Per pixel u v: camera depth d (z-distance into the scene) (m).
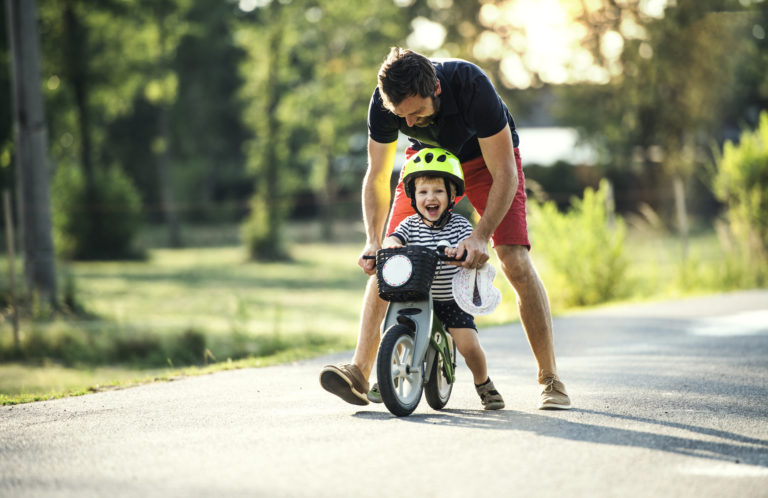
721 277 38.62
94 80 83.31
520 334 22.73
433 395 12.57
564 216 37.38
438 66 11.67
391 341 11.66
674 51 88.62
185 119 147.88
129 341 27.30
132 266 77.25
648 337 21.89
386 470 9.10
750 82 107.81
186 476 8.97
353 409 12.70
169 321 36.16
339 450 9.97
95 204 82.50
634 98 92.69
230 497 8.21
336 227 129.00
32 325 29.12
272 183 89.25
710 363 17.44
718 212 98.75
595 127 101.88
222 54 146.25
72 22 80.81
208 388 15.10
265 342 26.89
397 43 98.75
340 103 113.25
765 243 39.94
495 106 11.59
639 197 98.19
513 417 11.95
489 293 11.84
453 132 11.83
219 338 28.78
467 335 12.59
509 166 11.77
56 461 9.74
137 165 153.12
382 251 11.88
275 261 84.25
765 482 8.86
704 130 97.31
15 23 38.34
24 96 38.25
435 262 11.76
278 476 8.91
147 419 12.16
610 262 35.97
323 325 33.50
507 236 12.28
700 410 12.57
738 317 26.05
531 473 9.02
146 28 96.38
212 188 158.12
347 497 8.19
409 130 12.14
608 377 15.73
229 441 10.56
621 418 11.91
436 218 12.19
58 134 88.38
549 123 127.50
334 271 72.44
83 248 82.38
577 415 12.12
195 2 136.00
